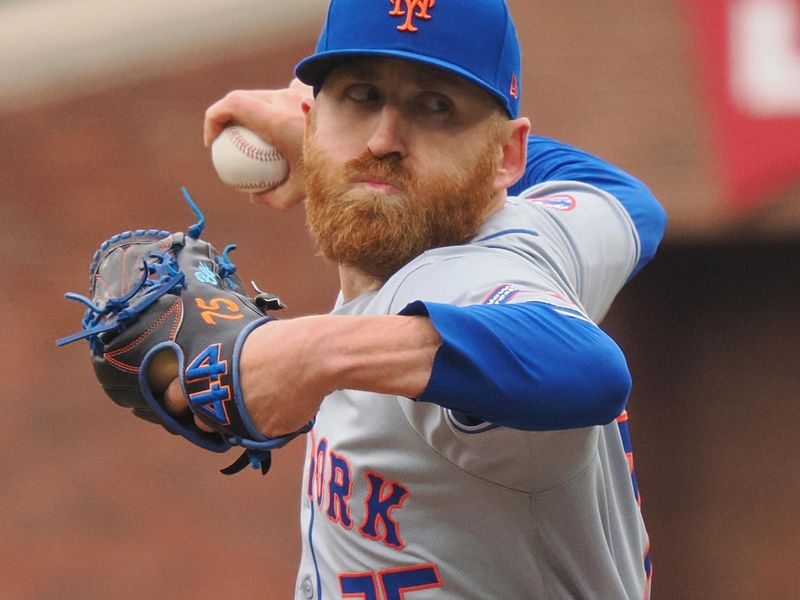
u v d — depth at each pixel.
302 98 11.28
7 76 33.47
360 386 7.34
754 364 30.81
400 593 8.88
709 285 30.66
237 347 7.78
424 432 8.24
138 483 33.69
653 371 31.30
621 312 31.12
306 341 7.45
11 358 34.19
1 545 34.16
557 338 7.39
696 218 26.56
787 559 30.81
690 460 31.27
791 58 25.55
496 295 7.87
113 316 8.29
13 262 33.88
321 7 31.78
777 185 26.00
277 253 31.34
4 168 33.75
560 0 26.72
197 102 32.50
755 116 25.83
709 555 31.22
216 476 33.12
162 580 33.31
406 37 8.47
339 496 9.02
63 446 34.03
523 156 9.28
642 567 9.88
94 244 33.41
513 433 7.80
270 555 32.66
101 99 32.78
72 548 33.91
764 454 30.88
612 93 26.59
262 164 11.24
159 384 8.21
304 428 7.86
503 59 8.80
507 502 8.46
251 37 31.98
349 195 8.61
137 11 32.88
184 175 32.44
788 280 30.28
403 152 8.59
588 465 8.40
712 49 25.95
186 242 8.82
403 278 8.45
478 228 9.06
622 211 11.17
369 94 8.69
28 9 35.22
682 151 26.34
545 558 8.77
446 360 7.21
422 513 8.66
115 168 33.00
